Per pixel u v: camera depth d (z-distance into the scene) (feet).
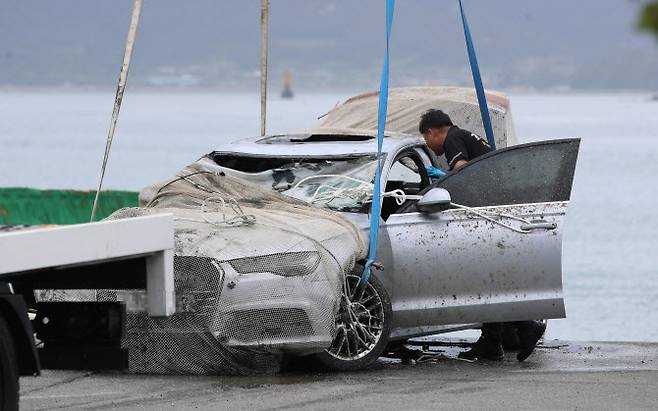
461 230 107.96
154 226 75.77
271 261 98.53
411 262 107.04
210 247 98.27
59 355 75.51
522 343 115.14
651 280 237.04
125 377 98.94
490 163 110.83
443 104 147.84
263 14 151.53
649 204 446.60
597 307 200.03
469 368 108.88
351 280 103.71
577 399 89.51
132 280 77.25
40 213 163.63
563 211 108.78
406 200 113.70
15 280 76.74
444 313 107.86
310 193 112.06
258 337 97.55
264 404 87.51
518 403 87.92
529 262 107.96
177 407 86.43
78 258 70.95
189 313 97.25
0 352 69.67
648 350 123.95
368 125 146.20
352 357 103.71
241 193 110.42
